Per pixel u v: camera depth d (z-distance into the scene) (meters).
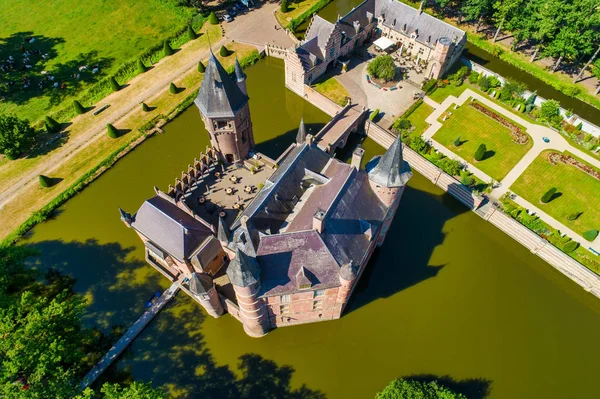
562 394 51.97
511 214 66.19
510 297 60.19
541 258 64.06
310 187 56.38
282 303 49.75
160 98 85.62
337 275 47.16
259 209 51.22
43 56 94.38
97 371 52.62
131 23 101.94
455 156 74.50
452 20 102.25
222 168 69.88
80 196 71.81
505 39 96.56
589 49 79.38
